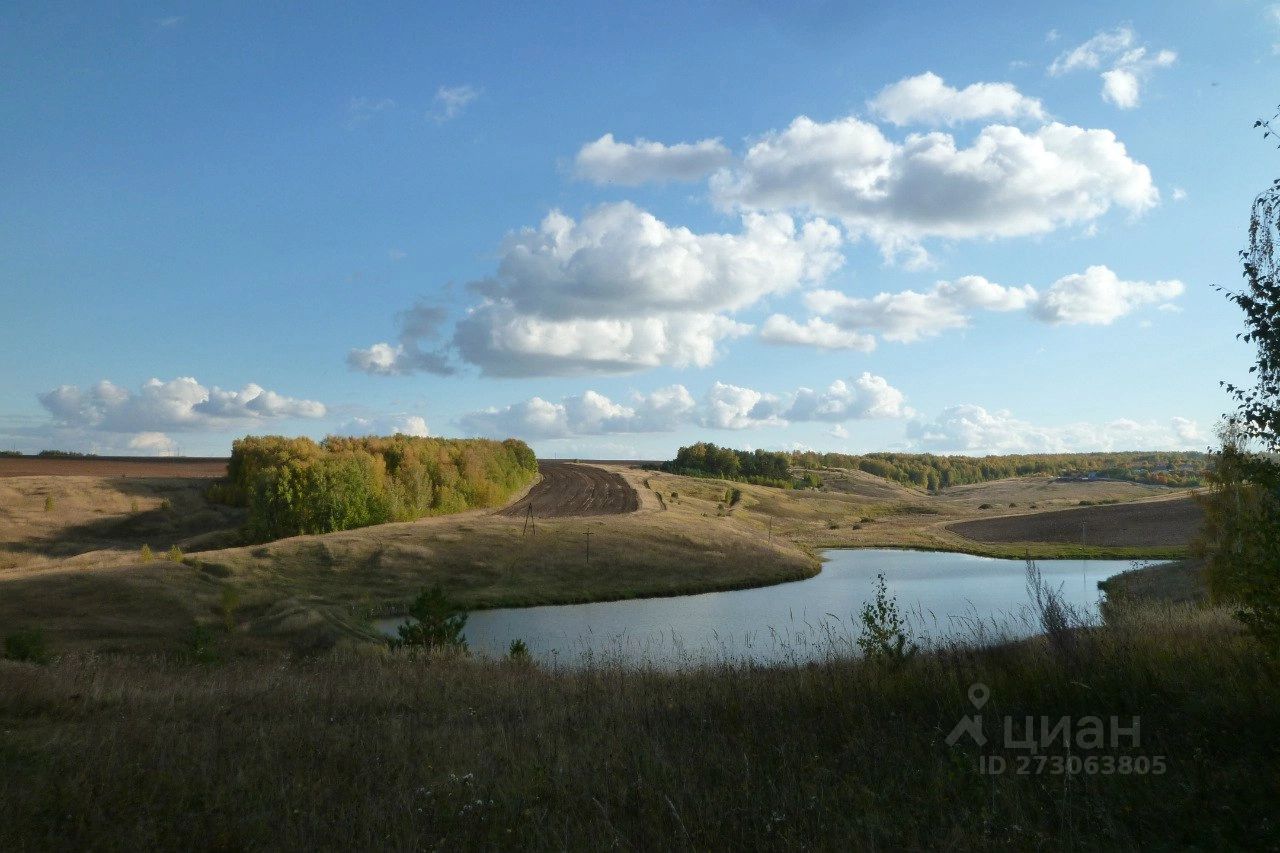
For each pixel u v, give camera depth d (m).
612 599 50.94
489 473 113.75
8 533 79.31
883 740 6.33
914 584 52.56
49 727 8.13
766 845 4.62
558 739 7.11
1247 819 4.47
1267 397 6.50
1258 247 6.51
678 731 7.21
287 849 4.77
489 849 4.74
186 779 6.07
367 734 7.81
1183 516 93.31
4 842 4.81
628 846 4.66
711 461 182.62
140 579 35.53
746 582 56.19
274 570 51.34
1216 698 6.23
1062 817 4.68
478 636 35.81
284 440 104.56
